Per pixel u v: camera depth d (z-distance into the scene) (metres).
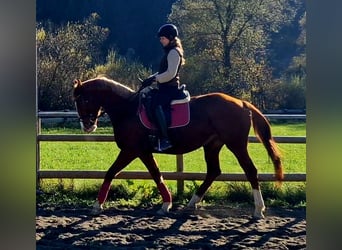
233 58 28.64
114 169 5.99
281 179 5.93
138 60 29.31
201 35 29.16
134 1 34.53
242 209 6.33
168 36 5.82
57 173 6.79
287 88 27.14
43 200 6.62
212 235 5.14
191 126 5.84
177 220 5.76
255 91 27.59
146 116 5.86
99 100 6.01
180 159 6.71
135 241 4.90
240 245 4.77
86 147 14.68
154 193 6.79
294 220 5.78
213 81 28.00
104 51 27.33
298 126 19.17
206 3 29.36
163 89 5.88
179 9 30.03
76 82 6.06
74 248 4.64
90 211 6.18
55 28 25.09
